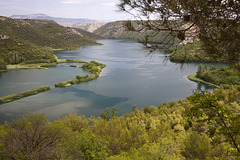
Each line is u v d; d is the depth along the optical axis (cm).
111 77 11969
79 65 16888
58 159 1248
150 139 2786
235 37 394
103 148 1850
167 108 5828
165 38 397
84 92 9269
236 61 424
